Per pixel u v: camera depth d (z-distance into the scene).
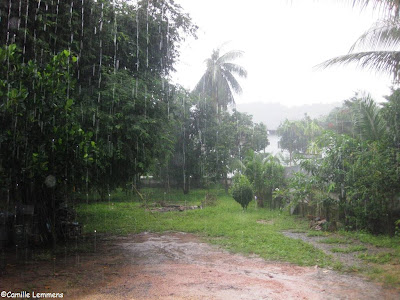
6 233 8.13
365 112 10.66
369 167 8.92
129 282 5.41
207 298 4.70
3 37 7.81
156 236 9.48
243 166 18.14
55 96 6.91
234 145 24.28
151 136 9.59
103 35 9.46
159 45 11.74
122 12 10.71
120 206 16.22
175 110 11.58
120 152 9.12
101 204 16.91
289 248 7.51
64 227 9.34
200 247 7.97
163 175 22.61
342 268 6.01
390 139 9.01
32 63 6.73
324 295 4.75
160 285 5.26
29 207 8.27
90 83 9.38
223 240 8.60
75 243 8.56
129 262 6.70
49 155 6.93
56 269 6.21
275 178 15.05
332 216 10.14
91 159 7.24
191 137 22.19
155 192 23.42
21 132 6.64
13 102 6.12
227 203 16.95
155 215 13.34
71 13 8.50
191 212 13.88
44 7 8.35
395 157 8.64
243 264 6.44
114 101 8.51
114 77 8.95
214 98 25.14
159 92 10.60
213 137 22.03
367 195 8.88
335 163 10.05
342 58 9.17
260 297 4.71
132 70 10.68
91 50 9.27
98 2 9.34
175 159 21.97
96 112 8.34
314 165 10.85
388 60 8.71
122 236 9.52
